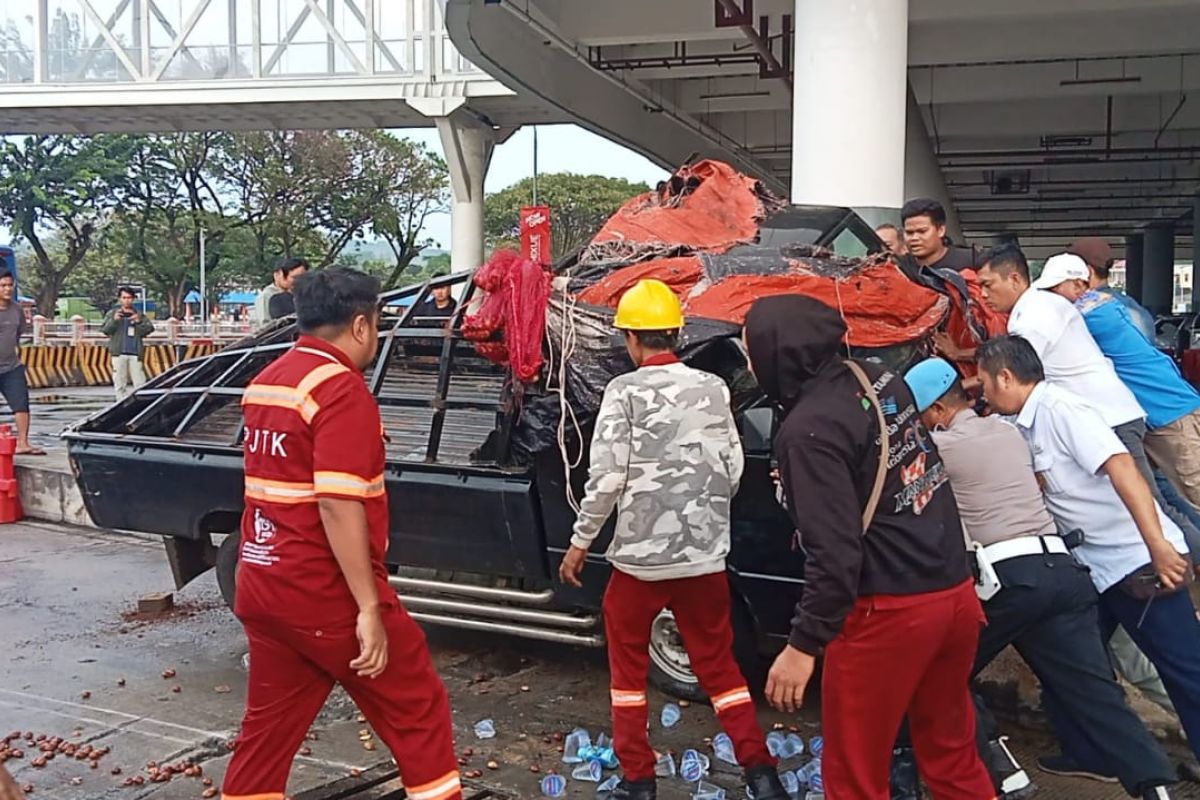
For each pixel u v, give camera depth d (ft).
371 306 11.64
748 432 15.29
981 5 51.13
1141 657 15.39
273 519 11.21
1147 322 18.86
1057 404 13.24
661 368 13.65
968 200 131.85
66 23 73.97
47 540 30.78
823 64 29.55
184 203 134.31
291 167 134.21
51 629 22.49
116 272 163.53
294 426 11.03
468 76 71.46
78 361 79.46
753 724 13.84
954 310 17.19
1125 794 14.42
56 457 35.55
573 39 55.52
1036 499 12.85
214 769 15.55
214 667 20.10
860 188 29.58
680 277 16.12
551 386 15.61
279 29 72.59
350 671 11.45
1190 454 16.47
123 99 73.82
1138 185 125.70
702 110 78.79
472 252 78.64
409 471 17.94
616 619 13.76
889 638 10.61
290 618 11.15
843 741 10.90
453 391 21.84
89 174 122.83
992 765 13.65
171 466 20.10
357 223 140.05
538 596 17.70
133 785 14.93
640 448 13.41
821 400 10.61
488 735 16.62
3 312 35.27
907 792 13.46
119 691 18.80
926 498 10.77
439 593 18.90
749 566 15.60
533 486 17.04
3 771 9.35
